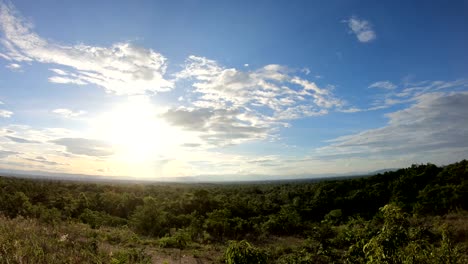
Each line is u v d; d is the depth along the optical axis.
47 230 12.59
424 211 22.53
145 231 22.31
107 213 29.72
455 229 13.78
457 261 4.39
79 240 12.41
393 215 4.34
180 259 13.32
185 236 17.16
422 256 4.23
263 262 4.29
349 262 5.04
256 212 29.88
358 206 28.66
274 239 21.12
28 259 7.77
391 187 29.20
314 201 30.55
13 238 9.65
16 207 21.97
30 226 12.99
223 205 29.58
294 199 33.47
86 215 24.95
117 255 10.55
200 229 21.97
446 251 4.41
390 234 4.08
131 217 26.28
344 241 14.56
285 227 22.94
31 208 21.88
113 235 17.03
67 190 40.72
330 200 30.14
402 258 4.12
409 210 23.98
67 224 18.36
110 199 31.95
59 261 8.30
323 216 28.55
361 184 32.78
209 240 19.20
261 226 23.25
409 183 28.44
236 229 21.61
